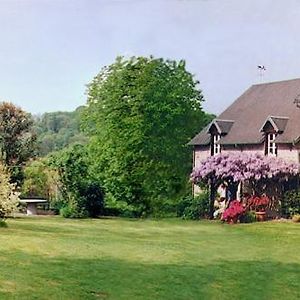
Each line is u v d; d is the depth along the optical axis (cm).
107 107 4666
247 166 3731
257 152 4050
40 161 4353
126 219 3709
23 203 3669
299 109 4047
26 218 3241
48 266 1597
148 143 4681
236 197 3862
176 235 2644
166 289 1480
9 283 1370
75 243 2031
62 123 7419
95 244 2062
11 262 1596
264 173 3697
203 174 3853
